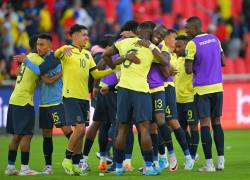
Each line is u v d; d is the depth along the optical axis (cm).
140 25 3388
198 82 3484
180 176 3288
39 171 3616
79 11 6712
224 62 3572
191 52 3475
